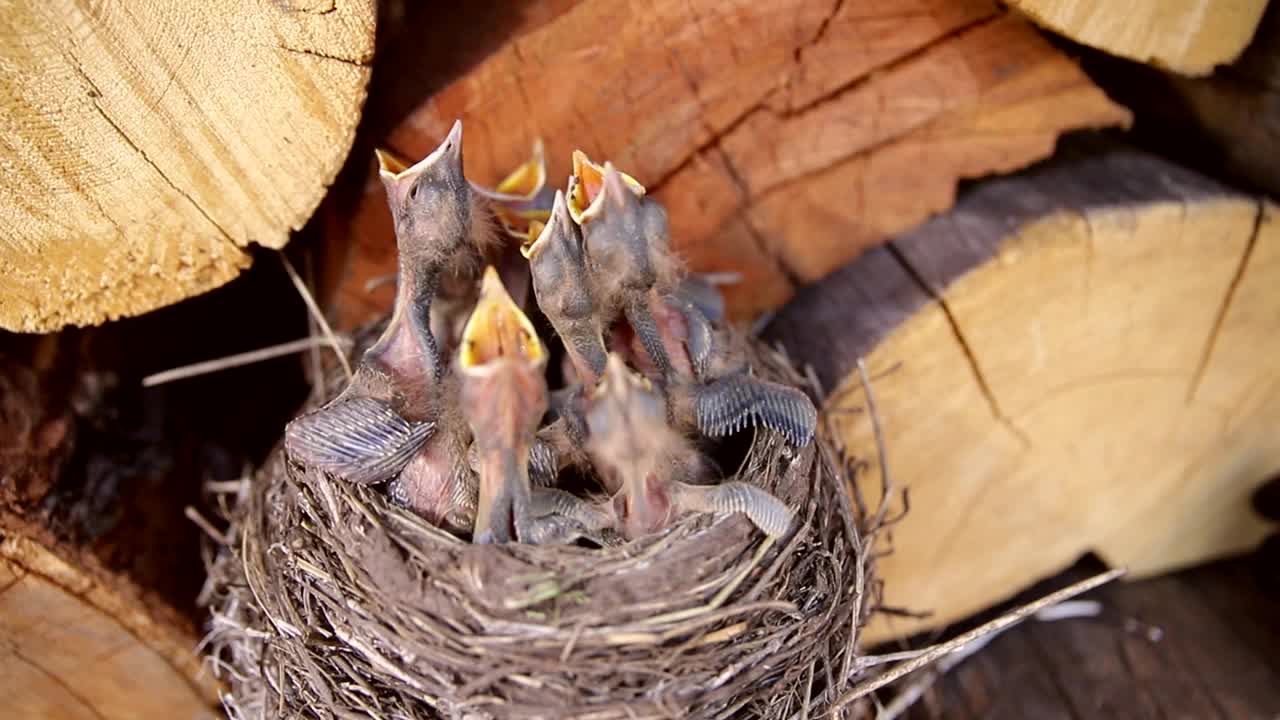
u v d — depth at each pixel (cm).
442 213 32
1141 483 43
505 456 30
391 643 30
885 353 37
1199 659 44
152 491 38
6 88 30
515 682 29
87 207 32
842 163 38
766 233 39
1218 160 40
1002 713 43
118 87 30
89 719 37
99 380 38
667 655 29
